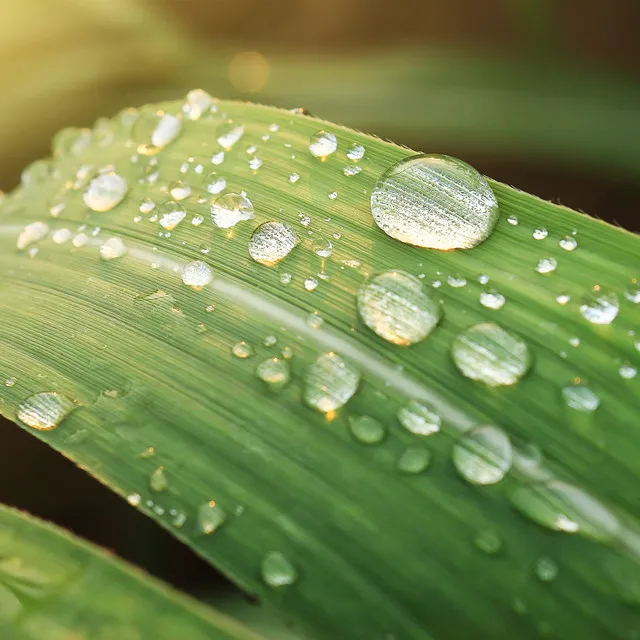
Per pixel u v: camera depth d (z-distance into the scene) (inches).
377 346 3.4
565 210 3.5
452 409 3.4
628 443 3.3
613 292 3.4
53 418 3.5
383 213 3.6
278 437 3.4
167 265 3.6
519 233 3.5
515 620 3.2
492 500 3.3
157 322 3.5
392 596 3.3
